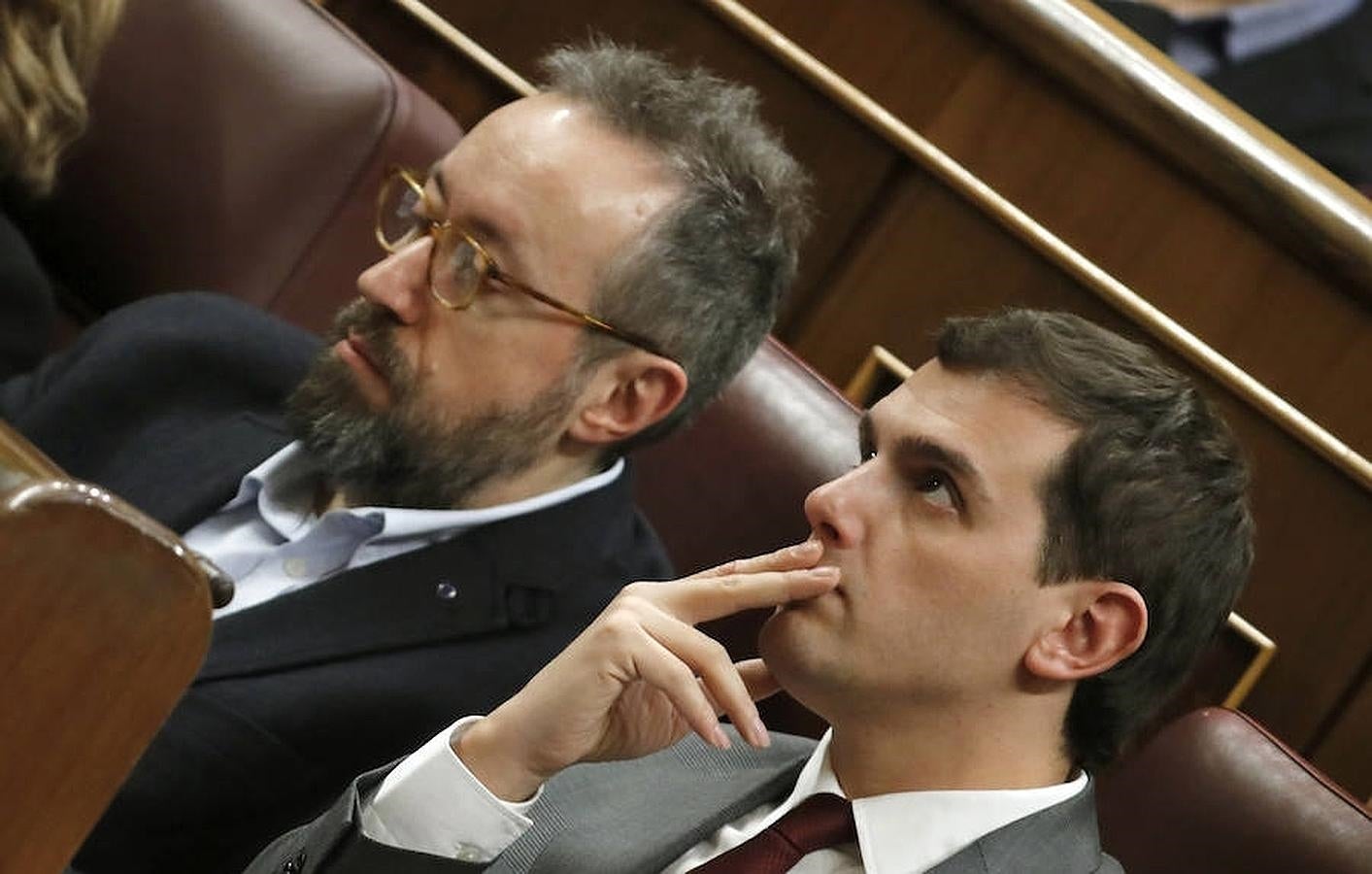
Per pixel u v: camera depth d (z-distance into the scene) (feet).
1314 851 18.69
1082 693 15.60
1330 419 24.76
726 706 15.17
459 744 16.02
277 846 16.81
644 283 19.53
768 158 20.45
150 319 22.30
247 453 21.08
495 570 19.65
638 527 21.45
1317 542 24.67
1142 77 24.84
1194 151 24.70
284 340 22.41
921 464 15.28
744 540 22.15
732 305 20.21
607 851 16.51
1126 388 15.28
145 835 18.61
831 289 27.45
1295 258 24.73
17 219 26.50
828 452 22.07
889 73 26.91
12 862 9.17
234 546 20.51
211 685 18.88
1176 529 15.17
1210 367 25.09
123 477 21.24
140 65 25.44
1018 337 15.48
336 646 19.08
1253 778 19.33
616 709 15.94
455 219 19.63
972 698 15.30
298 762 18.81
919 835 15.35
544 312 19.47
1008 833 15.30
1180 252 25.41
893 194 27.09
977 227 26.61
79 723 9.02
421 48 29.19
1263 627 24.86
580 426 20.03
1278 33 31.89
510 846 16.57
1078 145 25.89
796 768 16.81
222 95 25.12
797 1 27.37
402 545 19.67
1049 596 15.11
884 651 15.16
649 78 20.11
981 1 25.72
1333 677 24.58
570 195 19.43
